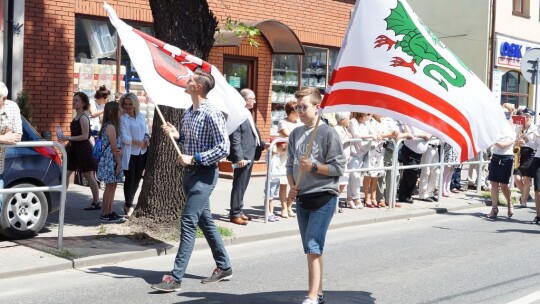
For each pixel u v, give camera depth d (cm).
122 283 753
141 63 770
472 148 677
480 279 816
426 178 1424
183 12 948
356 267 866
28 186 909
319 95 652
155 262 851
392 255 944
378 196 1329
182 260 724
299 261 891
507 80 2547
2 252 834
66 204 1172
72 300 685
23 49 1309
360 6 644
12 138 789
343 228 1139
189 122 720
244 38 1627
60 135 1253
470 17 2423
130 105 1058
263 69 1752
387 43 652
